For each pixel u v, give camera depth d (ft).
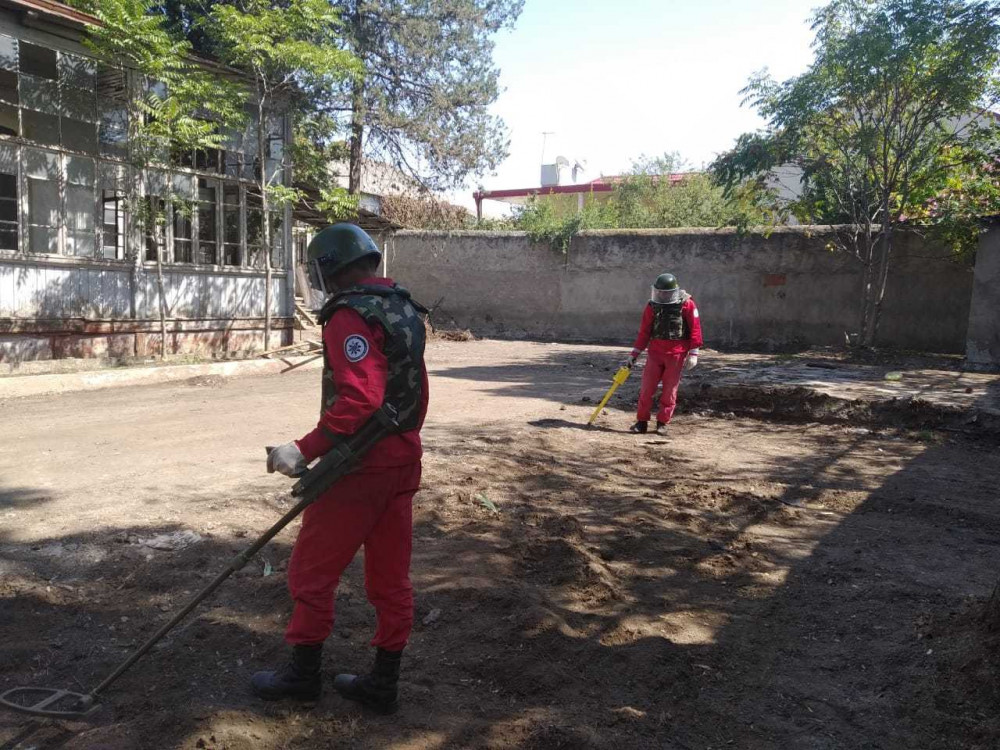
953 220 50.52
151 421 28.19
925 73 47.26
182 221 44.21
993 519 18.76
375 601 9.79
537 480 20.81
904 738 9.66
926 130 50.83
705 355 54.80
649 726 9.73
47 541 15.25
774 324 62.64
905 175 50.47
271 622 11.95
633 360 28.37
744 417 32.68
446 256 75.05
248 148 47.21
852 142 50.65
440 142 68.03
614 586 13.93
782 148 51.90
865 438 28.68
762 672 11.28
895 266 57.41
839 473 23.07
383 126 66.18
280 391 36.47
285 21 43.50
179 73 40.11
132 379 37.70
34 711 9.48
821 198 57.82
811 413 31.94
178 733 9.06
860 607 13.47
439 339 67.46
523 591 13.21
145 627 11.91
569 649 11.46
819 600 13.79
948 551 16.44
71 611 12.41
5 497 18.20
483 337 71.87
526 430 27.32
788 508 19.02
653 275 67.36
